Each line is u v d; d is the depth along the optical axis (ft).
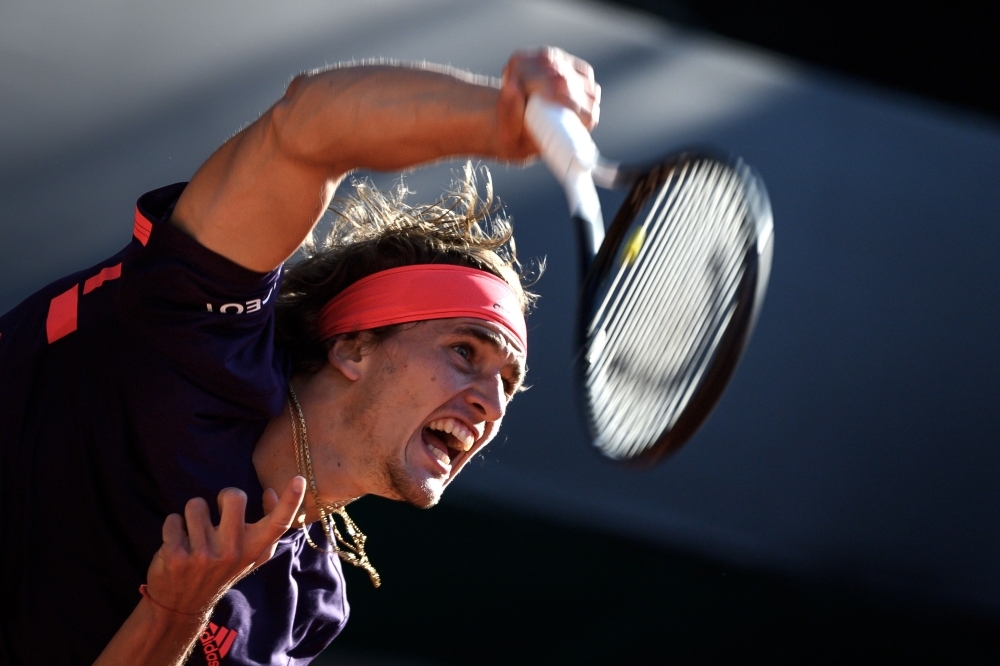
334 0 46.98
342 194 43.78
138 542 18.44
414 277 20.54
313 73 16.31
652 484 52.34
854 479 54.80
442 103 15.06
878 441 55.11
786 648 50.93
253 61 46.03
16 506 19.07
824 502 54.39
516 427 50.57
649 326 17.97
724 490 53.16
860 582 53.98
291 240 17.13
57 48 43.47
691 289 17.49
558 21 50.57
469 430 20.66
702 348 17.54
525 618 48.08
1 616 19.53
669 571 51.57
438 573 48.03
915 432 55.62
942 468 55.98
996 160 57.47
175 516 15.23
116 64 44.29
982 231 56.95
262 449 19.93
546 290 50.39
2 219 42.98
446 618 47.03
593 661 48.01
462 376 20.27
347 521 23.07
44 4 43.24
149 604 15.78
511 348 20.80
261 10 46.01
